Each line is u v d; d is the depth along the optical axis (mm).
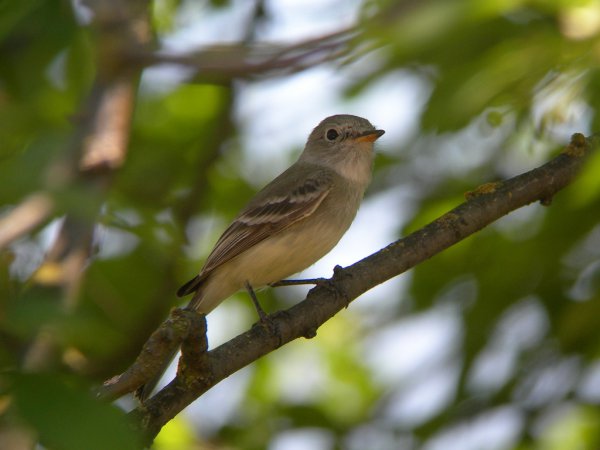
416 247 8664
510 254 11359
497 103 8555
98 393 5934
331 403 14648
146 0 7324
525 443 11133
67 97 10359
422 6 5656
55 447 4070
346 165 12164
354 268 8625
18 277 7824
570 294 11266
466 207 8750
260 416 13797
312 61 5742
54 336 4176
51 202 4992
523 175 8883
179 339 6293
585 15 7980
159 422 6801
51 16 5852
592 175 7289
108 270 12156
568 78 8289
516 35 8320
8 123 7934
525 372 11195
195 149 14359
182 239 9953
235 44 6129
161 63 6160
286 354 15047
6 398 4223
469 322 11555
